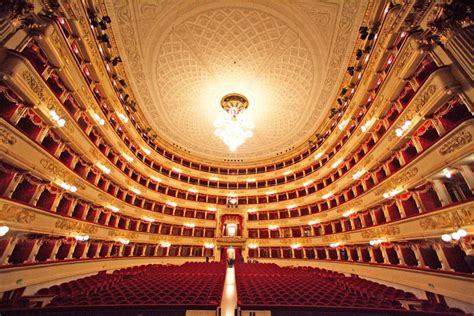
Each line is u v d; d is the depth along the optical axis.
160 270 14.71
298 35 14.48
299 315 5.94
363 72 12.81
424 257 9.29
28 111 8.12
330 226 18.50
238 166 28.39
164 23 13.66
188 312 5.88
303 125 21.97
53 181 9.57
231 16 14.02
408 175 9.33
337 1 11.75
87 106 11.88
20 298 6.72
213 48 15.69
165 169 24.34
